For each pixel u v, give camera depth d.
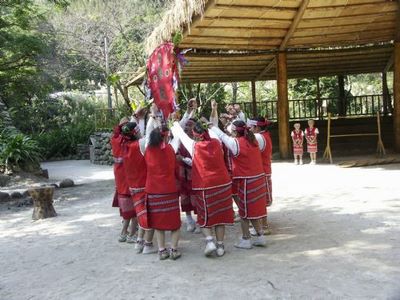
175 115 5.50
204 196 4.61
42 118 25.88
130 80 15.59
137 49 23.19
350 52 13.24
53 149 21.39
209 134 4.72
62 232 6.33
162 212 4.63
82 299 3.84
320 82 22.00
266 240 5.19
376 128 14.43
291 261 4.42
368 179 8.59
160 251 4.77
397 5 10.10
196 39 10.99
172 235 4.74
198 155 4.64
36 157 12.45
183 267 4.49
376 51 13.54
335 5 9.85
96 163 17.64
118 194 5.42
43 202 7.35
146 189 4.68
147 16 25.28
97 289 4.04
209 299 3.65
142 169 4.84
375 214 5.95
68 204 8.60
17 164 11.80
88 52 24.39
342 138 14.47
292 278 3.97
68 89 27.70
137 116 5.71
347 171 9.80
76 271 4.59
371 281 3.78
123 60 24.67
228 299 3.62
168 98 5.75
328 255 4.50
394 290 3.57
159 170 4.61
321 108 17.73
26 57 17.62
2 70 17.69
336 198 7.11
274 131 15.58
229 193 4.70
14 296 4.01
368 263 4.20
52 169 16.02
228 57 12.87
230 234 5.63
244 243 4.95
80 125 22.89
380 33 11.94
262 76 16.66
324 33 11.59
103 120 18.06
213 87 21.23
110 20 24.98
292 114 20.12
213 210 4.62
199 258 4.75
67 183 11.05
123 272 4.46
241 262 4.51
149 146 4.61
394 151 12.41
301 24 10.84
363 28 11.41
